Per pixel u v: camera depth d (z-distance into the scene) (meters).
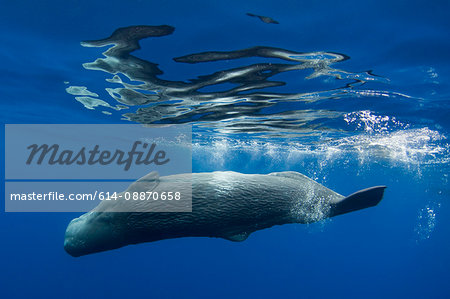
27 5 6.43
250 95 10.54
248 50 7.27
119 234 5.79
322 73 8.32
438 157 18.44
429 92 8.91
